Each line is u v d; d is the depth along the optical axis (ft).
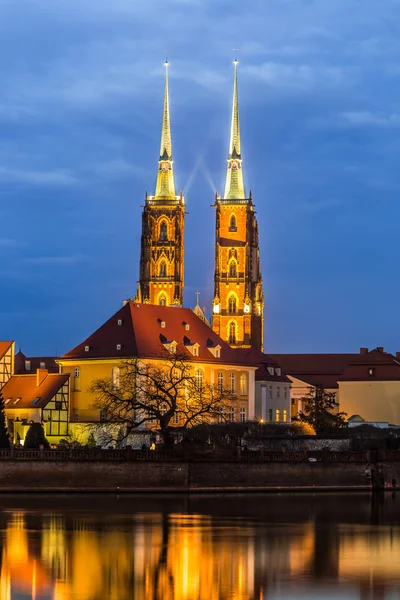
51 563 392.27
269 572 380.17
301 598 342.03
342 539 457.68
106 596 341.21
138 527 486.79
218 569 383.86
